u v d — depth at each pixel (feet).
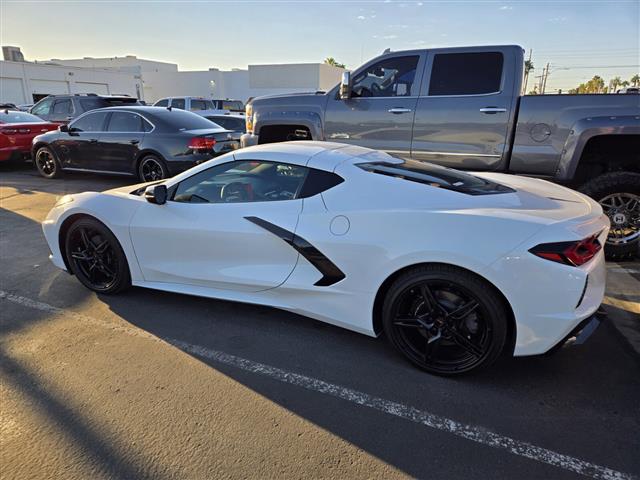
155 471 6.66
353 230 9.26
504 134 16.37
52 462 6.80
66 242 12.71
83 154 29.14
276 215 10.11
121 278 12.33
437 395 8.51
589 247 8.01
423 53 17.51
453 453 7.09
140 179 27.45
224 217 10.67
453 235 8.30
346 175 9.85
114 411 7.93
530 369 9.33
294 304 10.33
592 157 16.35
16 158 33.60
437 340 8.86
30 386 8.61
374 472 6.72
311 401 8.31
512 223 8.05
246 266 10.62
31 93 108.37
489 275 8.01
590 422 7.78
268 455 7.00
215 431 7.50
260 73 136.26
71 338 10.42
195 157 25.64
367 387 8.75
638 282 13.74
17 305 12.14
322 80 134.21
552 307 7.86
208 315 11.60
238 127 48.14
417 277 8.73
